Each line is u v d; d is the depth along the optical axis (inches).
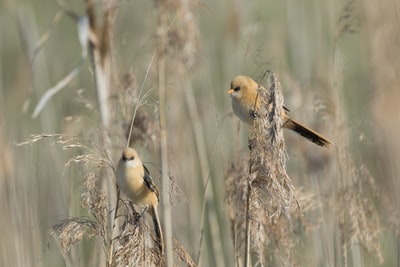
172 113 482.6
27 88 564.7
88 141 322.0
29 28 539.2
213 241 429.1
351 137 468.1
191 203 471.5
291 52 565.6
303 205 364.5
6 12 662.5
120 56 481.1
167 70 437.4
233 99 358.6
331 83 453.7
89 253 402.3
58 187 441.7
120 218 349.4
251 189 292.4
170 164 388.8
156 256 282.0
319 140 357.1
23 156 478.0
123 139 383.6
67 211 428.8
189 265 312.0
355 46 593.6
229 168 342.3
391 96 474.6
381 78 492.1
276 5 622.8
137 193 324.5
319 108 391.9
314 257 416.8
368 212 375.9
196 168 483.8
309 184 438.0
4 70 616.1
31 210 438.3
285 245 337.4
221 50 584.7
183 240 462.3
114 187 350.9
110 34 395.2
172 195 312.3
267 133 283.1
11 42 650.2
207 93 515.8
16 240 429.1
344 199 371.9
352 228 365.7
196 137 449.1
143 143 379.6
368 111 488.7
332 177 416.5
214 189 492.1
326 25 577.9
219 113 521.3
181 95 485.1
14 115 550.6
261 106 288.7
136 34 515.2
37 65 542.6
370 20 527.2
